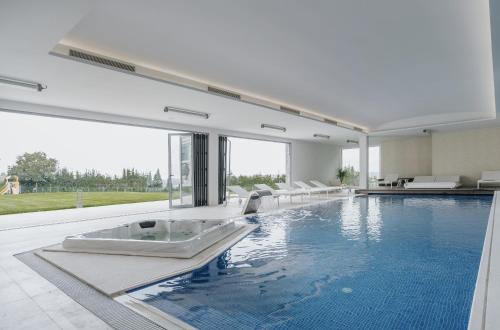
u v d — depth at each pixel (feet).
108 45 14.65
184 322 7.36
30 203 52.34
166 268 11.13
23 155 61.36
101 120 25.21
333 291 9.18
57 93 19.51
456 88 25.31
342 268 11.30
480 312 7.23
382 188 43.75
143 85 18.45
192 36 14.43
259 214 25.48
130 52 15.49
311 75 20.74
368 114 34.71
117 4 11.55
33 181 63.10
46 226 20.11
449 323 7.09
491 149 39.40
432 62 19.16
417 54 17.85
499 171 37.99
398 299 8.50
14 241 15.71
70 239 13.80
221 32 14.25
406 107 32.81
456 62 19.25
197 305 8.36
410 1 12.46
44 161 63.46
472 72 21.22
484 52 17.74
